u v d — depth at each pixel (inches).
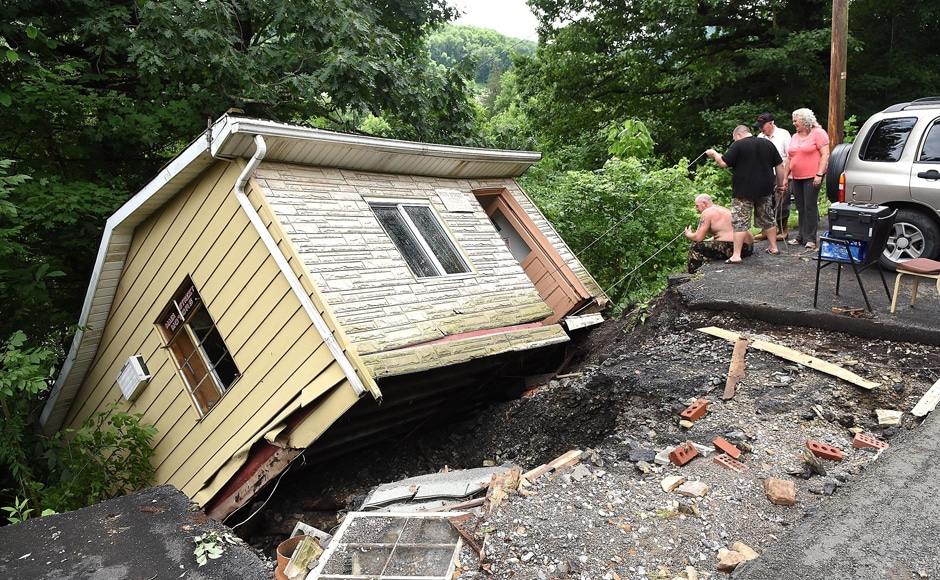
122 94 410.3
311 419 241.4
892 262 295.1
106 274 312.7
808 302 267.4
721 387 232.5
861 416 204.4
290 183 267.6
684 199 462.9
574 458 201.3
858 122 821.9
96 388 345.1
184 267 286.4
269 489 267.9
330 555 154.4
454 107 565.0
